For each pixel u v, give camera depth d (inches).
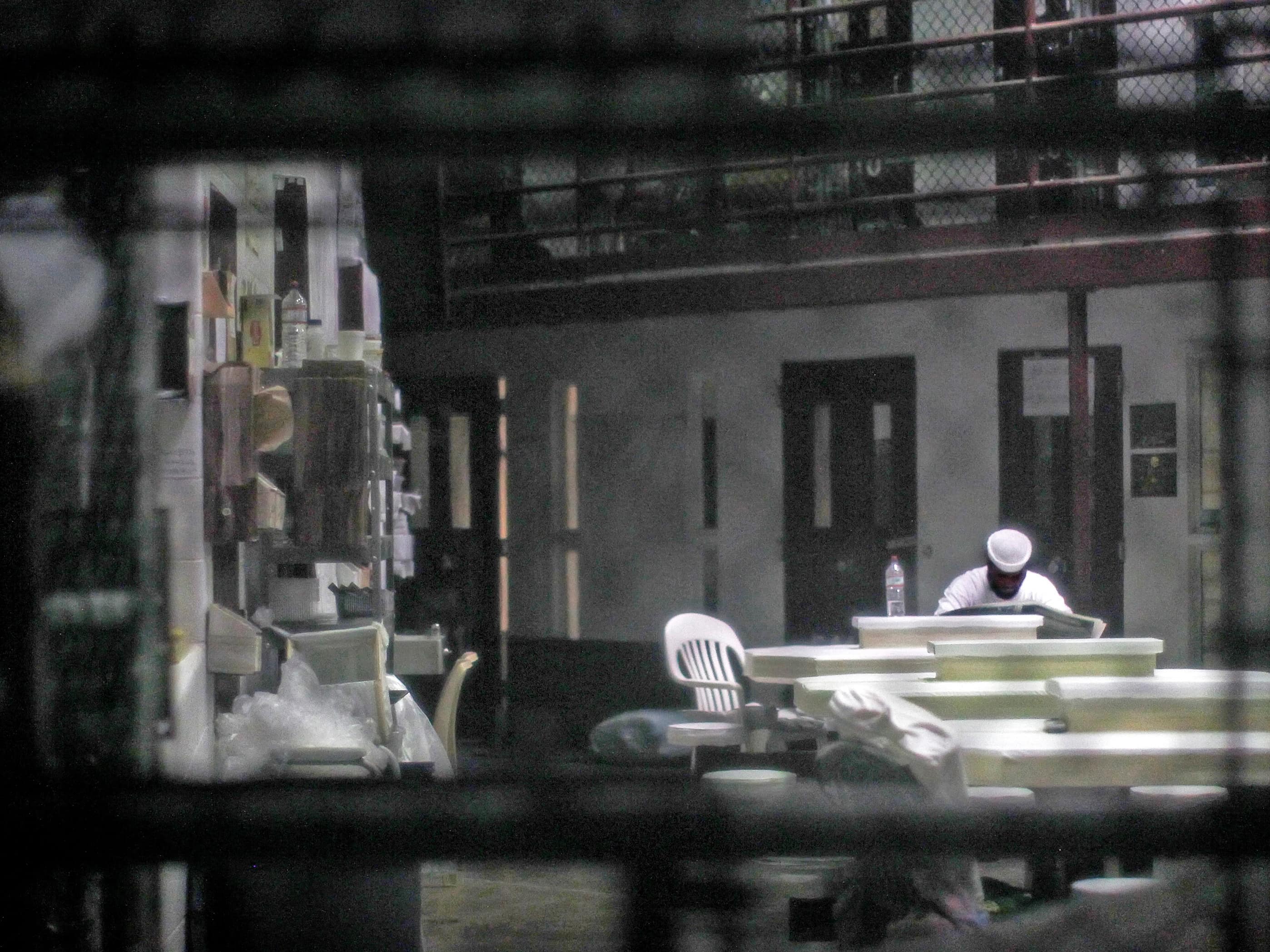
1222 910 91.7
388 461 470.3
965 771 251.9
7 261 156.0
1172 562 657.6
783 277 655.8
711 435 771.4
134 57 89.2
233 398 316.8
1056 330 689.0
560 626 797.2
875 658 355.3
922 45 573.0
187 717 268.7
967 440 709.9
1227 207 110.9
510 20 89.2
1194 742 261.3
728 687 520.7
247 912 249.6
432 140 89.0
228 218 362.9
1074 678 294.2
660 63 89.2
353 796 82.9
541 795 85.0
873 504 734.5
